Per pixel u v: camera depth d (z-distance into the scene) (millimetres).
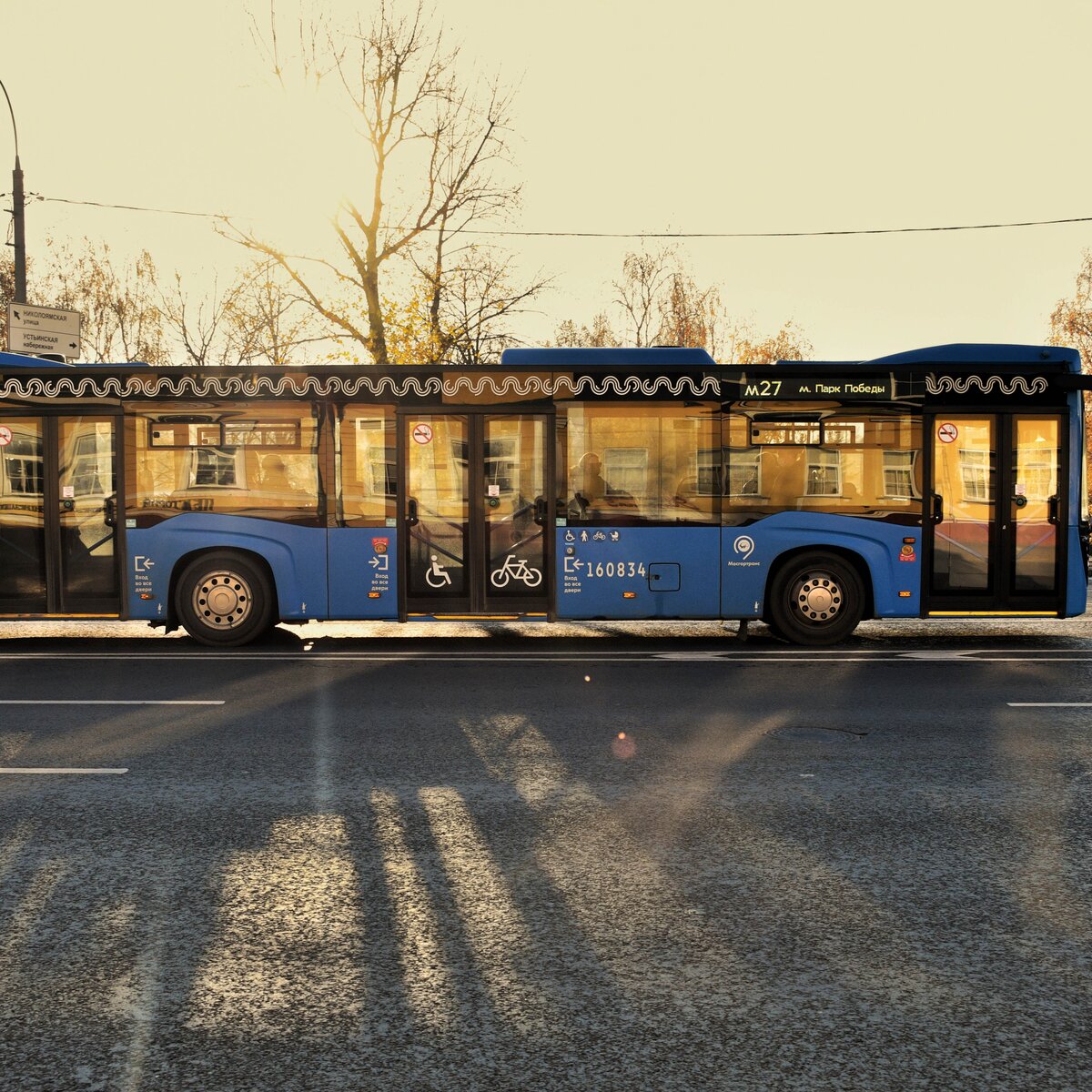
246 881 4652
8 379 12445
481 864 4867
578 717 8133
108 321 45656
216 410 12414
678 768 6570
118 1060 3188
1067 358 12547
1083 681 9781
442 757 6855
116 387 12398
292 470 12422
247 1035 3330
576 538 12367
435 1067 3139
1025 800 5883
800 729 7695
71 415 12453
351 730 7676
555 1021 3406
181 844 5141
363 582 12422
